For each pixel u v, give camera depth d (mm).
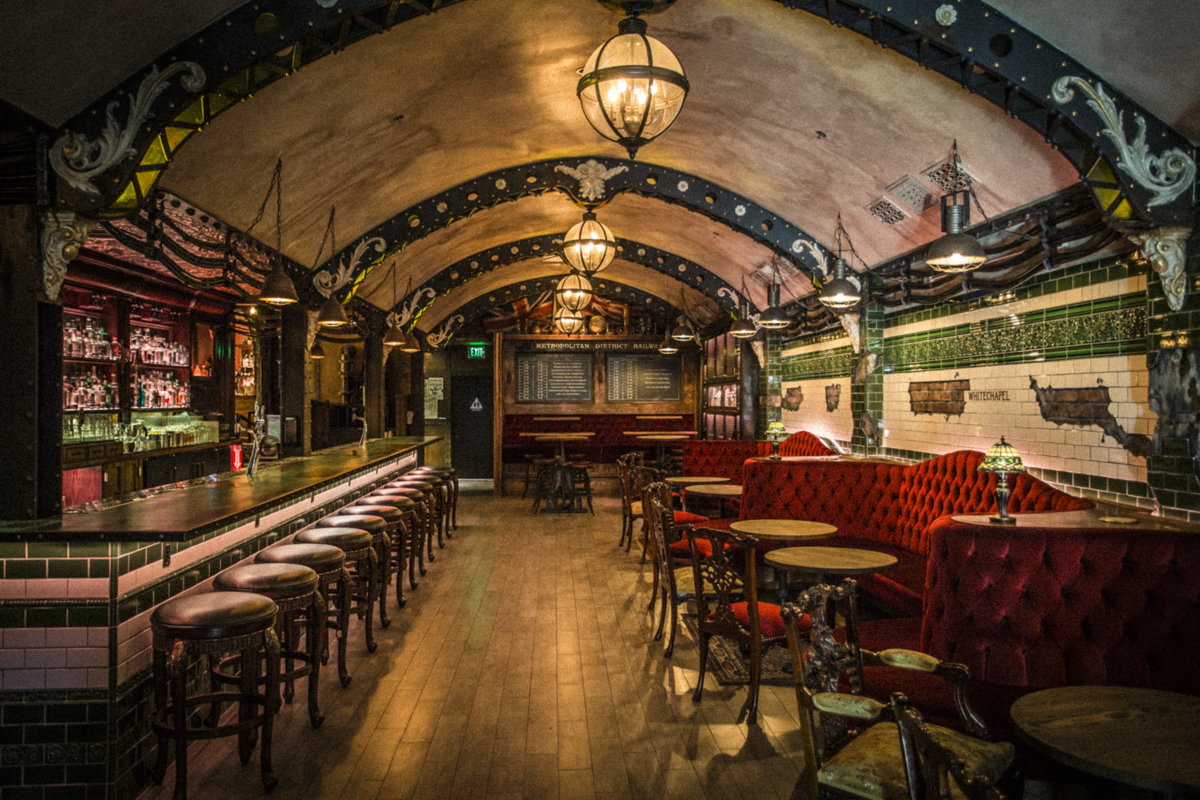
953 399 6039
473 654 4898
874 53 4402
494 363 15055
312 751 3506
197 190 5133
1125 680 3072
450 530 9914
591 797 3078
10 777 3111
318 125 5285
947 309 6152
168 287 8242
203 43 3771
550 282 14594
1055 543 3186
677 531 6312
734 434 11891
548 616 5789
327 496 6590
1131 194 3635
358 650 4988
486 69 5410
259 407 5645
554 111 6422
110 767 3102
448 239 10070
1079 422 4559
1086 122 3662
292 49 3971
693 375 15281
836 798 2361
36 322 3498
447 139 6527
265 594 3506
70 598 3125
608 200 7742
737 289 10953
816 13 3895
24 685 3117
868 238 6703
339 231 7324
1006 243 4980
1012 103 3816
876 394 7320
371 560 4980
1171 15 3170
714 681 4406
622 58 3631
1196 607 3057
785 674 4508
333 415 11789
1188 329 3588
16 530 3119
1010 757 2383
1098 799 2762
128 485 7570
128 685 3225
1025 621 3174
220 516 3510
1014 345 5223
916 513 6016
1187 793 1790
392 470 9852
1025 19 3650
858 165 5715
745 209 7617
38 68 3303
